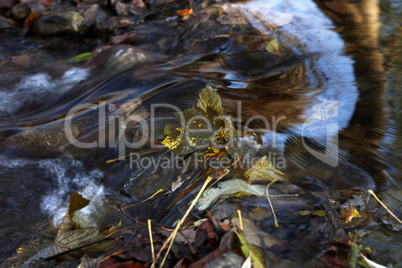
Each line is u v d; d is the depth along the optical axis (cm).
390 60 88
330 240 38
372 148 57
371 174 51
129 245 37
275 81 85
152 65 101
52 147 70
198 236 36
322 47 99
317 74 86
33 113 90
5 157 68
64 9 140
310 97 75
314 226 39
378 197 47
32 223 52
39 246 47
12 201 57
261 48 102
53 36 135
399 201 46
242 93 78
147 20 133
